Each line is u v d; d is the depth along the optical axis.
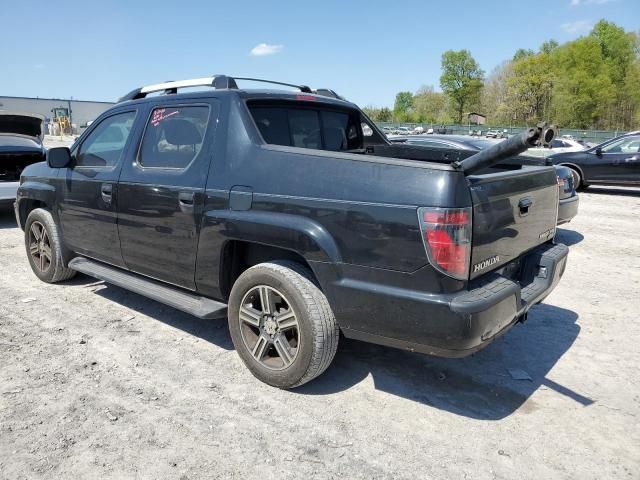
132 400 3.39
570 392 3.60
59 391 3.48
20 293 5.41
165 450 2.90
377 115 88.94
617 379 3.79
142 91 4.71
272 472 2.74
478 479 2.72
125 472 2.72
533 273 3.69
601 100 73.56
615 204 12.24
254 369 3.63
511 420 3.26
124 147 4.45
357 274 3.07
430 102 98.88
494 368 3.93
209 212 3.66
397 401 3.45
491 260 3.11
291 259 3.56
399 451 2.94
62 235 5.28
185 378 3.69
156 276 4.24
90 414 3.22
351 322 3.17
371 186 3.02
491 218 3.04
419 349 3.02
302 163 3.32
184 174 3.87
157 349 4.15
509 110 79.62
